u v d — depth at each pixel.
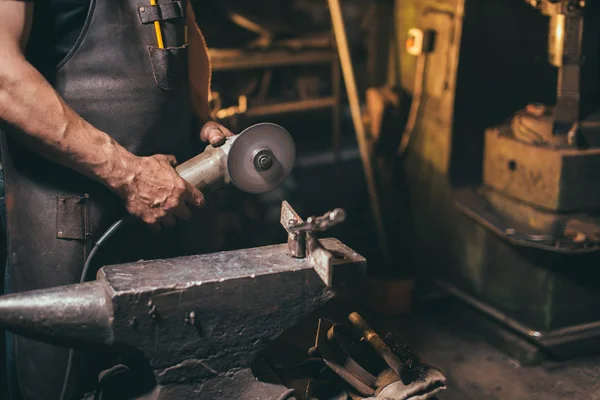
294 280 1.77
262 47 4.45
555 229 2.70
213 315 1.72
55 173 1.90
